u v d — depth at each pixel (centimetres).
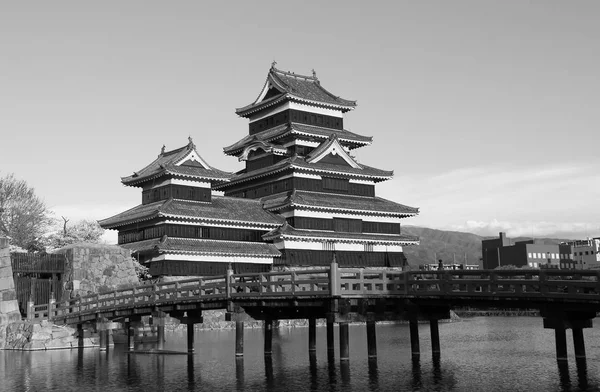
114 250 7700
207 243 9544
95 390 3844
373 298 4397
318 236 10269
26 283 7000
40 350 5950
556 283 3622
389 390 3647
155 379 4197
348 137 11525
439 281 4097
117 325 7094
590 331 7725
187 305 5216
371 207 10906
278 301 4556
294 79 12000
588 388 3538
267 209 10556
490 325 9481
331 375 4209
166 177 9794
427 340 6919
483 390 3572
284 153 11144
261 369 4562
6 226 9612
